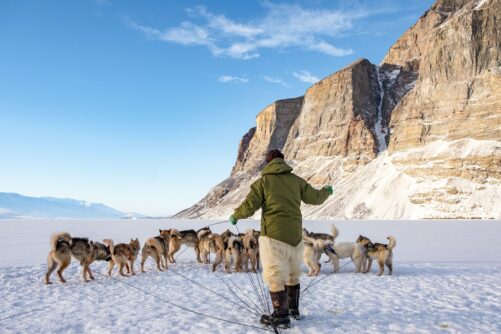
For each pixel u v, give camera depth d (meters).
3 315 6.00
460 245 21.31
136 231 35.88
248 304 6.56
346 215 101.00
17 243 22.31
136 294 7.70
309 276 10.44
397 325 4.98
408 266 12.38
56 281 9.54
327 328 4.83
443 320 5.26
